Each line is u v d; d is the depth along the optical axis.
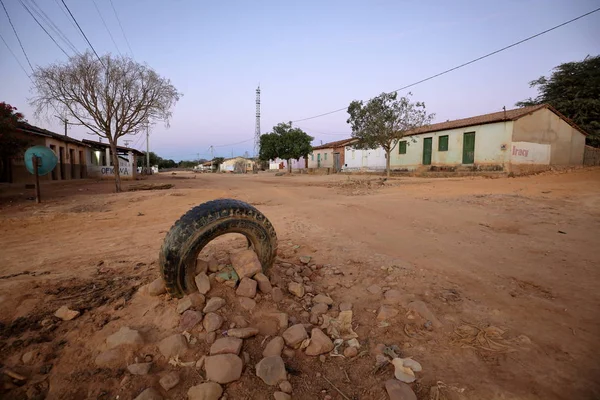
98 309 2.88
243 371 2.21
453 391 2.03
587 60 25.31
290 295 3.28
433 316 2.87
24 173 19.12
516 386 2.06
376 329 2.74
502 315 2.92
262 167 68.62
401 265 4.12
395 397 1.96
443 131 24.38
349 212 8.38
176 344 2.36
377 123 20.53
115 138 15.52
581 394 1.99
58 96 14.60
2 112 11.96
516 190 11.53
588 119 25.08
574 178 14.56
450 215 7.60
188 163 121.81
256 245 3.41
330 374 2.23
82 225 7.38
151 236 6.14
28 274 3.89
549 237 5.51
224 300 2.87
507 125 19.91
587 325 2.74
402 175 27.09
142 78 15.90
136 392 2.01
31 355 2.28
